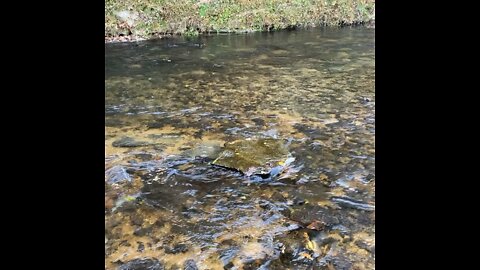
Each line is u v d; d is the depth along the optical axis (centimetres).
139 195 528
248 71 1107
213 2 1705
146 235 452
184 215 490
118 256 417
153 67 1141
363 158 626
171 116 796
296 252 425
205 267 405
